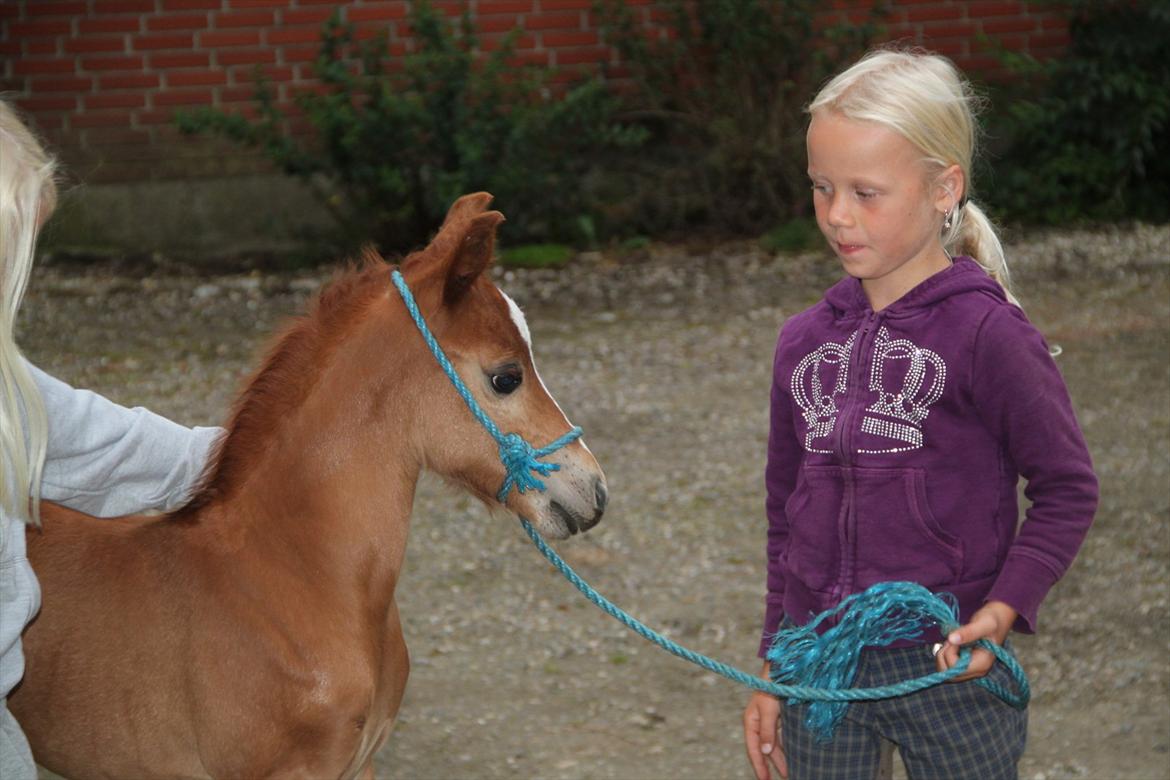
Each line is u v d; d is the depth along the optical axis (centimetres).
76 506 242
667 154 944
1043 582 200
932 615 202
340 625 235
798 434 223
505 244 910
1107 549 473
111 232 914
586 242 913
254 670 229
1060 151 925
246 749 230
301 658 230
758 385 664
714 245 910
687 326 758
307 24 908
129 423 238
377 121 856
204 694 229
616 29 923
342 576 237
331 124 855
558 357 712
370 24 916
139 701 234
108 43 902
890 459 209
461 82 870
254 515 238
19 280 203
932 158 205
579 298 818
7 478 203
